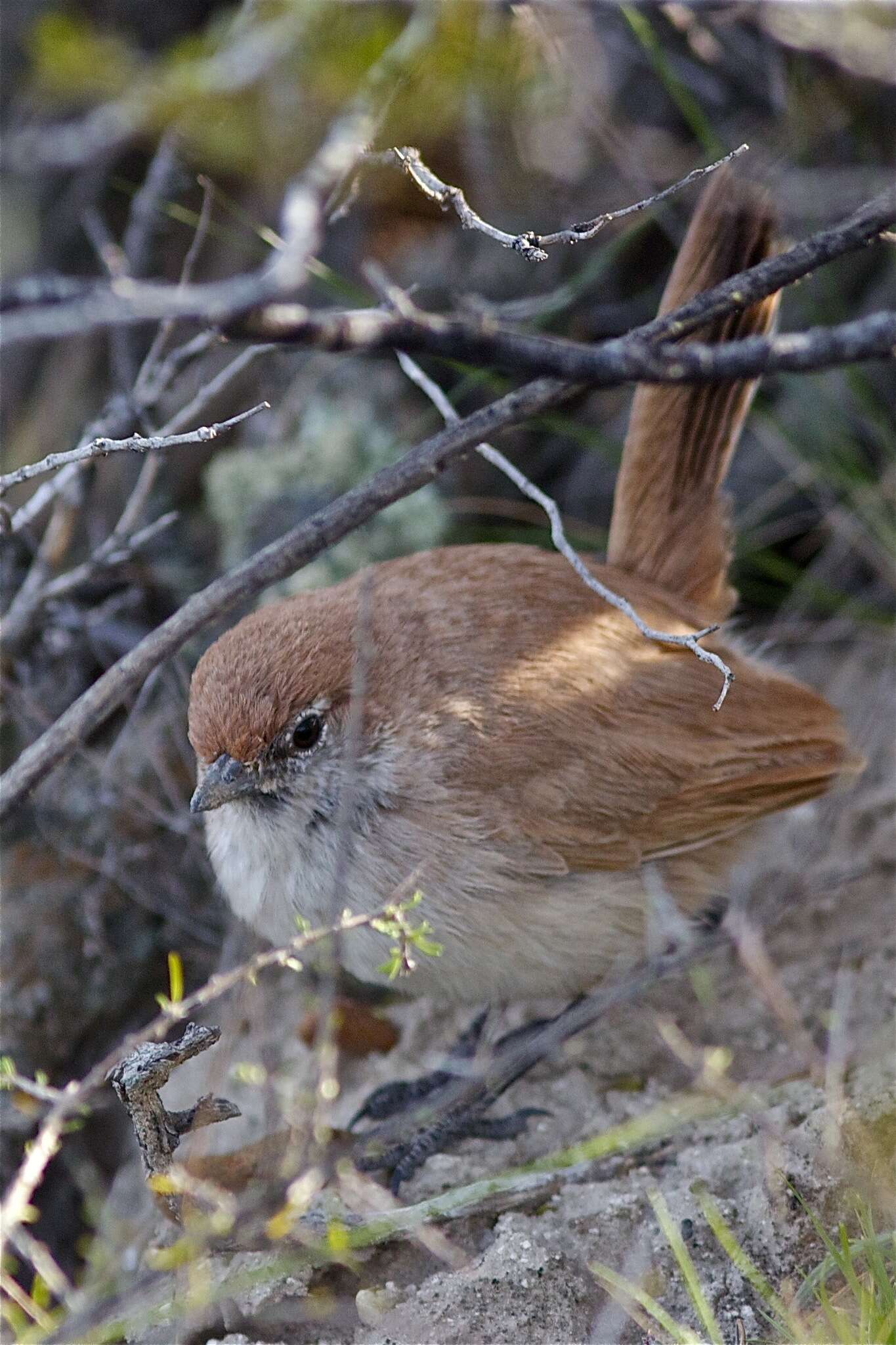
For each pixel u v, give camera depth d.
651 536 9.46
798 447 11.50
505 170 11.23
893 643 10.94
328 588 8.81
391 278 11.84
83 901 10.25
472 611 8.62
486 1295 7.20
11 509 9.84
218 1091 9.38
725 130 11.65
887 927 9.51
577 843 8.25
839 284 11.64
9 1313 7.35
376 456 11.23
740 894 9.25
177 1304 7.24
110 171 12.70
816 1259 7.14
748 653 9.73
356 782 8.13
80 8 12.53
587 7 10.64
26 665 10.74
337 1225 7.29
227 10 12.38
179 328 11.62
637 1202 7.59
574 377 7.03
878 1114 7.59
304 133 10.32
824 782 8.95
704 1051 8.61
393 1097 9.00
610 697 8.57
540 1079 9.09
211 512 11.43
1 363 12.95
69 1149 9.70
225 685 8.09
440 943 8.06
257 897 8.38
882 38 10.50
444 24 9.34
